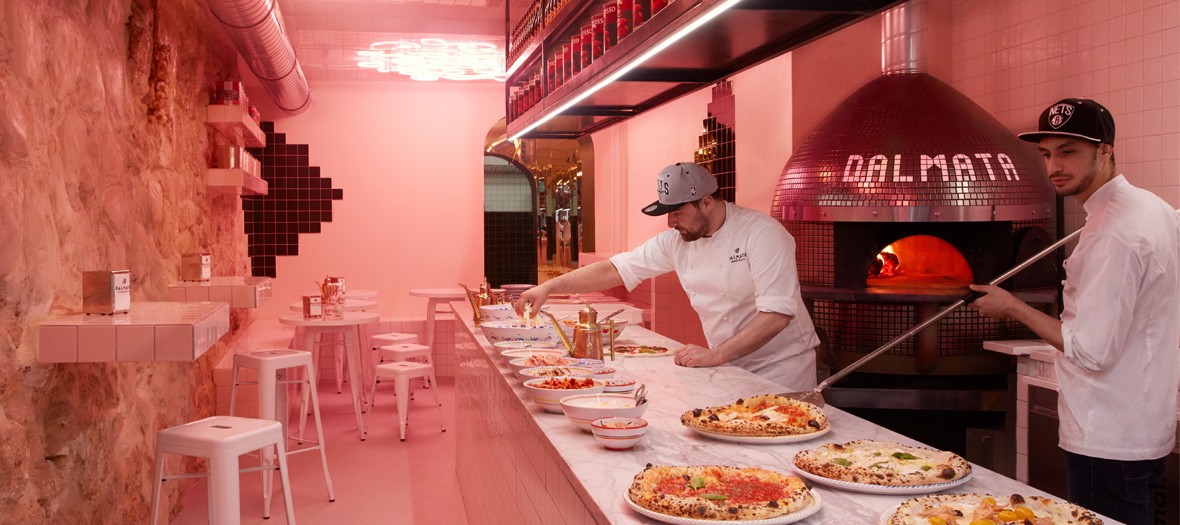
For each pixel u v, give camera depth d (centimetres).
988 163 379
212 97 639
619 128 833
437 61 686
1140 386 230
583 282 369
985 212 372
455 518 447
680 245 356
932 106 399
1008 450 382
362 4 622
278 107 834
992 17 470
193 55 562
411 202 904
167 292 458
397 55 668
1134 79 382
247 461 557
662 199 316
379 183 898
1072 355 230
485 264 1054
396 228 902
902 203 376
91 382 326
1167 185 367
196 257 482
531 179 1055
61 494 296
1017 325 381
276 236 883
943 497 138
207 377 589
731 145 590
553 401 223
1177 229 229
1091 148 234
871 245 393
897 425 388
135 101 415
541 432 208
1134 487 232
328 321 598
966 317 374
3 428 251
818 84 499
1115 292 224
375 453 575
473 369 412
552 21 424
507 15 576
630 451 184
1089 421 236
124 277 312
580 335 301
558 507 194
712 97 620
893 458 164
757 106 545
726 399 240
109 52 367
